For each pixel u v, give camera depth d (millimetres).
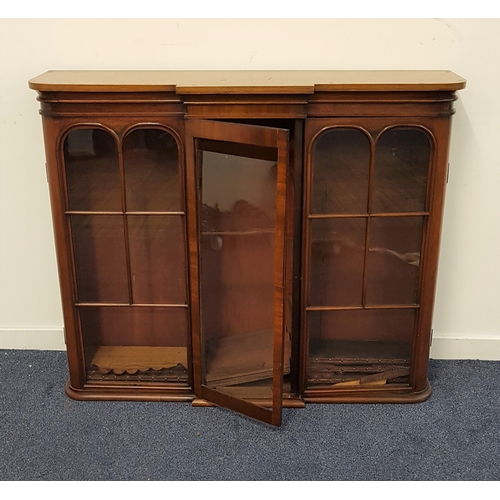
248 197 1686
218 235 1735
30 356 2119
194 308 1773
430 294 1794
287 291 1831
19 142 1928
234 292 1792
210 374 1856
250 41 1837
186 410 1848
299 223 1705
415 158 1682
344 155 1672
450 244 1999
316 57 1847
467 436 1737
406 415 1824
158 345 1955
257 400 1804
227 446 1696
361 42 1828
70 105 1624
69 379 1940
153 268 1842
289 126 1639
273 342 1706
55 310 2129
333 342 1890
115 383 1889
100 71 1827
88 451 1677
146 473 1602
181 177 1689
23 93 1881
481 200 1945
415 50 1828
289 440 1719
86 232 1795
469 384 1979
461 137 1888
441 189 1690
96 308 1906
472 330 2100
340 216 1706
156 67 1863
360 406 1864
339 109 1607
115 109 1628
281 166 1485
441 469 1616
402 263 1794
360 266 1788
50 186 1702
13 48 1843
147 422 1794
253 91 1540
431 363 2098
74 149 1695
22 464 1629
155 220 1785
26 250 2051
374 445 1701
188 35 1834
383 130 1631
